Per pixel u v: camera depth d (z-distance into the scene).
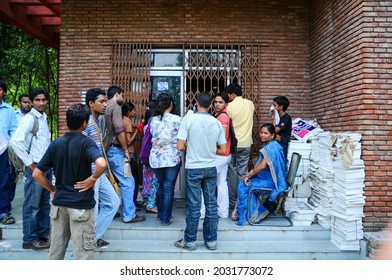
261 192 4.89
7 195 5.01
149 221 5.11
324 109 6.01
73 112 3.20
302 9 6.81
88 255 3.25
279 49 6.78
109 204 4.20
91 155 3.13
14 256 4.35
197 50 6.71
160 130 4.76
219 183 5.23
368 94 4.61
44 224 4.46
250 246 4.54
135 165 5.88
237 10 6.75
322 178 4.92
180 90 6.88
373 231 4.51
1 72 11.22
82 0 6.71
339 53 5.37
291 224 4.95
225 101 5.12
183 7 6.73
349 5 5.04
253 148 6.69
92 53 6.72
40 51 11.83
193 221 4.28
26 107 6.02
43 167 3.25
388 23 4.61
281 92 6.76
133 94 6.72
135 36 6.73
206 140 4.20
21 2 7.34
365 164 4.55
